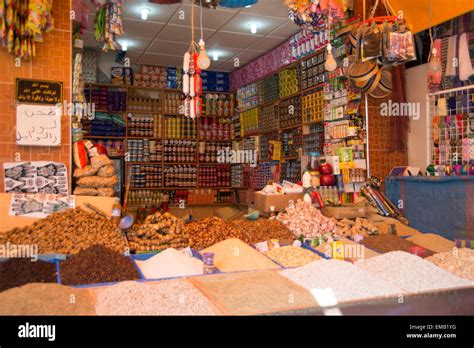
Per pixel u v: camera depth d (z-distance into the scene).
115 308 2.10
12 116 3.54
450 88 4.52
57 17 3.68
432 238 3.89
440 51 4.61
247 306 2.17
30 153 3.58
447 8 4.41
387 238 3.73
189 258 3.02
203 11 5.62
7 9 3.23
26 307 2.00
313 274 2.68
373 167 5.23
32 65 3.60
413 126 5.12
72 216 3.29
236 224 4.04
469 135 4.29
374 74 4.44
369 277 2.63
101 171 3.76
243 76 8.26
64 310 2.02
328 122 5.69
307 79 6.11
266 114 7.34
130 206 7.84
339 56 5.33
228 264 3.04
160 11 5.63
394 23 3.79
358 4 5.10
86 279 2.54
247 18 5.87
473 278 2.77
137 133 8.09
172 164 8.44
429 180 4.32
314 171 5.24
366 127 5.20
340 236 3.92
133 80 8.13
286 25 6.13
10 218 3.32
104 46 4.27
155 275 2.75
